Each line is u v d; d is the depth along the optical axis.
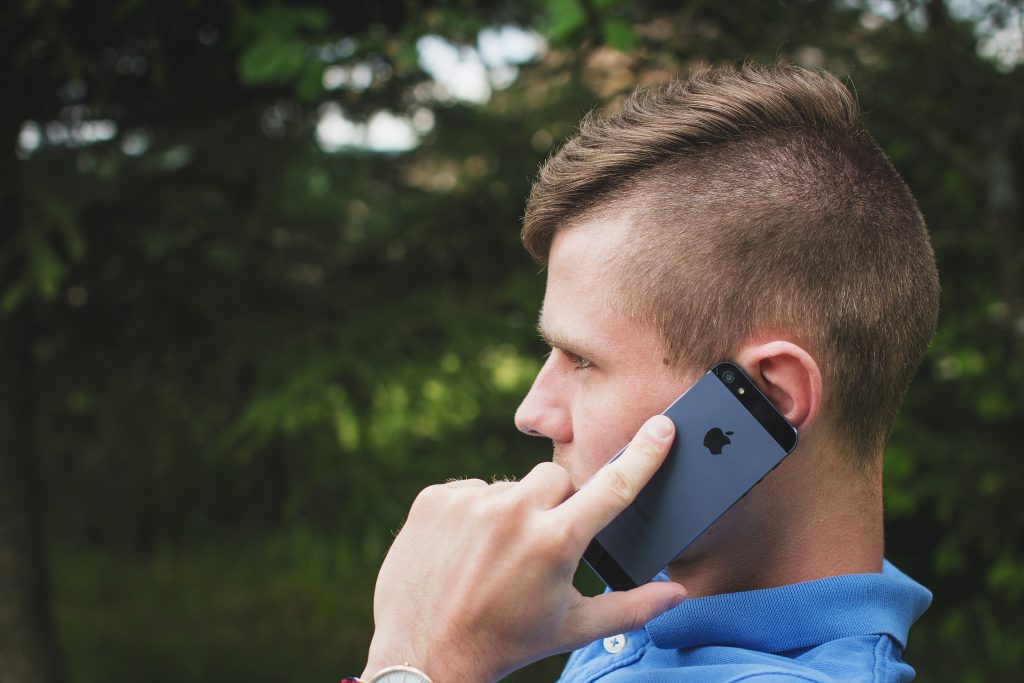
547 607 0.84
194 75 3.24
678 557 0.96
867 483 0.93
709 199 0.89
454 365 3.55
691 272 0.88
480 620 0.84
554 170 0.97
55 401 3.98
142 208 3.59
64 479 4.91
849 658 0.85
